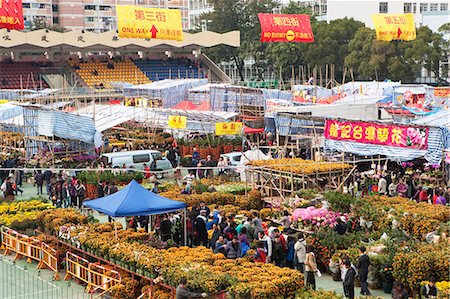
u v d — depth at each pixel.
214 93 59.25
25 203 31.19
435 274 20.97
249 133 49.09
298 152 40.81
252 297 18.62
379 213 27.02
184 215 25.84
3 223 28.52
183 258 21.61
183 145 48.81
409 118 48.44
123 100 70.75
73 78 89.44
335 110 44.41
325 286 22.66
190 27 148.12
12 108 51.81
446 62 91.31
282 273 19.77
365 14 117.12
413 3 118.94
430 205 28.47
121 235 24.55
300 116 37.94
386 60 90.62
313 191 31.56
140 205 24.41
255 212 28.50
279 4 111.81
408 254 21.38
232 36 95.75
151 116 52.62
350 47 93.62
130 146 49.00
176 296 19.09
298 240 22.89
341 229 25.47
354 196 30.17
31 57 91.25
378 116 46.88
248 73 120.06
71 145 44.88
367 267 21.36
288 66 102.50
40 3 129.12
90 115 51.09
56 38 83.19
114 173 39.03
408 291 21.27
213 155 47.97
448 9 121.69
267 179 34.44
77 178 38.00
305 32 55.94
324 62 96.56
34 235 28.17
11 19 42.38
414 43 88.38
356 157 39.22
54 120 42.22
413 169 38.22
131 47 91.56
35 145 45.94
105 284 21.69
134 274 21.69
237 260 21.67
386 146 33.62
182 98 66.31
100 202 25.09
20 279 24.41
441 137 31.70
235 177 38.94
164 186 36.44
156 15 49.91
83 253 24.09
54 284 23.80
